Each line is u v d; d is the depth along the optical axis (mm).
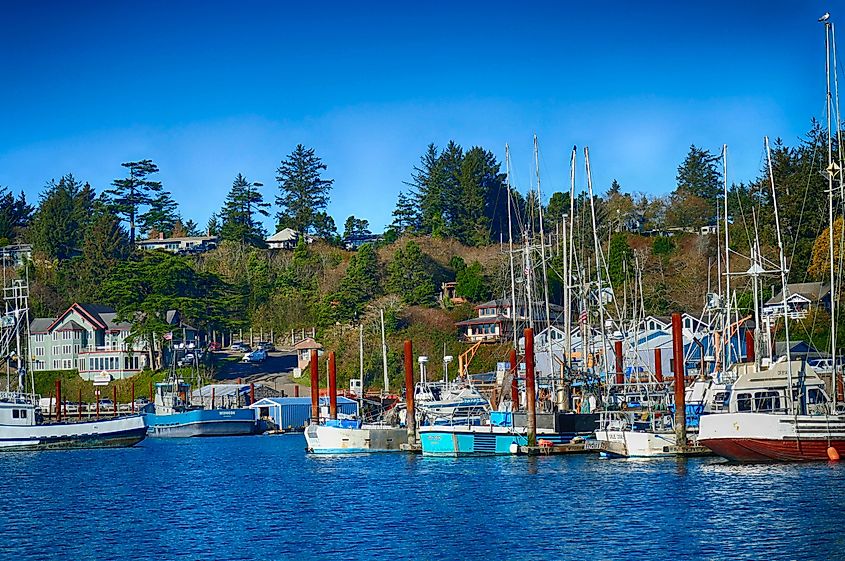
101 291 169625
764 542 42688
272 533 48469
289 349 178000
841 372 75875
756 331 77750
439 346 151250
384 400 121250
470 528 47938
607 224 173250
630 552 41844
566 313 85375
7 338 130625
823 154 136125
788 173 143625
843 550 41031
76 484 69375
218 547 45531
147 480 71438
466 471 69125
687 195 199750
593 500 54281
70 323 168250
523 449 76312
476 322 153375
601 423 76812
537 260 129250
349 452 86250
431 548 43938
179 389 143500
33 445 97750
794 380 66125
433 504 55219
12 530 50750
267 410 134000
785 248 133750
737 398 65938
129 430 102375
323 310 168250
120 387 158125
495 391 96062
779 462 63969
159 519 53406
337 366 150750
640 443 71562
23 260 198000
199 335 171500
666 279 156875
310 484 66062
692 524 46688
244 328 185500
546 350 99375
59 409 123500
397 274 171750
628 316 130375
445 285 175875
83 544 46969
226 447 104000
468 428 78750
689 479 60031
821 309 116562
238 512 55062
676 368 70938
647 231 189500
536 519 49562
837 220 122312
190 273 166750
